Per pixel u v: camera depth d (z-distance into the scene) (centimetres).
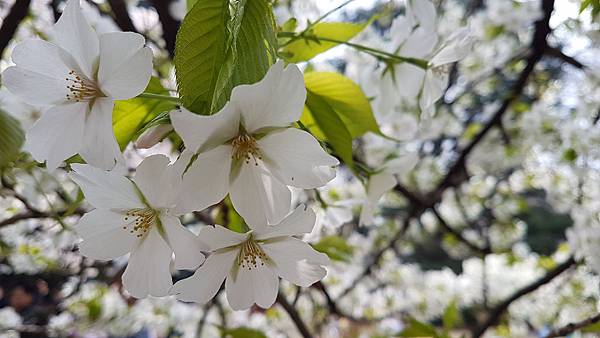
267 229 10
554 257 55
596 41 28
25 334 40
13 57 10
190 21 8
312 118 13
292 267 11
